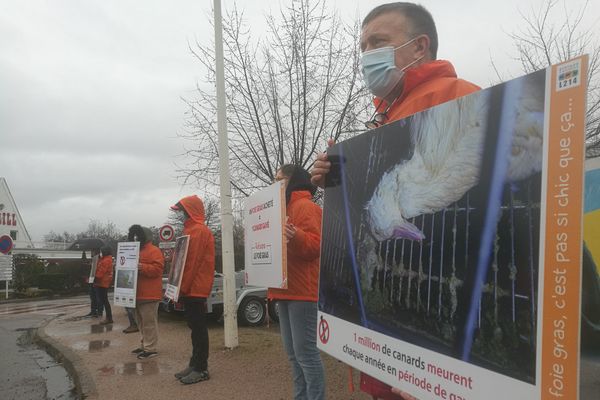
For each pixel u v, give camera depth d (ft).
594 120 19.31
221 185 24.45
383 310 5.28
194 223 18.48
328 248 6.82
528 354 3.39
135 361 23.22
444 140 4.41
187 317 18.81
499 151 3.75
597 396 6.13
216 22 24.70
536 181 3.39
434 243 4.47
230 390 17.11
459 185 4.18
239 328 32.76
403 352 4.89
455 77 6.29
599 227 6.81
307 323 11.45
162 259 24.62
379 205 5.47
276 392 16.63
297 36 27.48
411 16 7.04
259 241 12.22
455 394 4.12
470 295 3.98
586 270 6.81
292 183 12.64
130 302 23.61
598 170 7.02
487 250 3.82
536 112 3.42
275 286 11.03
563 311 3.12
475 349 3.90
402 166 5.06
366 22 7.46
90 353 26.02
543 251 3.29
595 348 6.31
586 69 3.10
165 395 17.06
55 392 20.40
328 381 16.76
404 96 6.57
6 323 45.80
